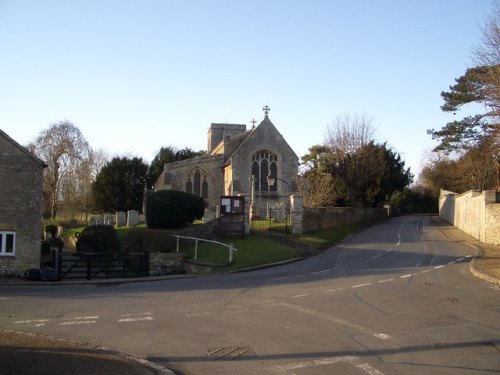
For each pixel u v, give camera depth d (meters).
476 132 39.16
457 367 8.29
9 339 9.76
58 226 49.66
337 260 25.30
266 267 24.20
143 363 8.29
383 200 60.09
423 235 37.19
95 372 7.66
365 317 12.08
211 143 76.12
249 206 36.09
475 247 29.38
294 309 13.16
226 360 8.77
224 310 13.21
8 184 25.09
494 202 32.16
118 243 31.81
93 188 61.25
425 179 78.81
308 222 36.59
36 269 23.45
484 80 24.83
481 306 13.36
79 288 19.41
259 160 50.12
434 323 11.40
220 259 25.88
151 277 22.95
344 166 52.38
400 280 18.25
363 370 8.14
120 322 11.89
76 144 52.09
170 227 33.59
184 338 10.29
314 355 9.01
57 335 10.68
